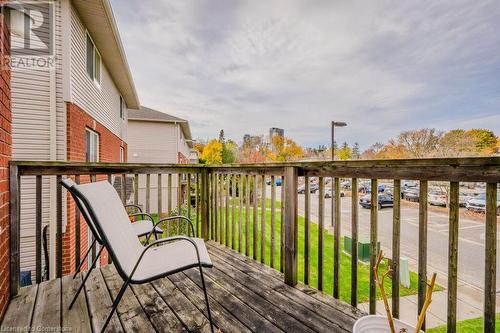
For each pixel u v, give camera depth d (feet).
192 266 4.98
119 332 5.22
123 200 9.43
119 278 7.60
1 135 5.98
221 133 173.58
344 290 17.25
